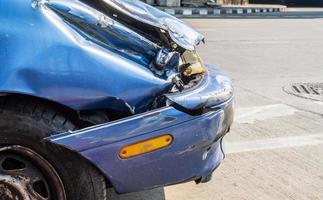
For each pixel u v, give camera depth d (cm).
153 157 269
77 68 258
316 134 529
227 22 1672
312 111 618
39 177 263
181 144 275
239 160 447
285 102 656
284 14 2175
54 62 255
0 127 253
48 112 259
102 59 264
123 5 312
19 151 257
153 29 301
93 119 267
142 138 264
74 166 260
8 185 262
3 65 248
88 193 265
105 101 265
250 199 374
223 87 310
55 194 265
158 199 361
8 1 258
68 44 259
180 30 328
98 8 298
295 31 1488
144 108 273
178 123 271
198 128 278
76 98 259
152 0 1978
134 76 270
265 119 575
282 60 975
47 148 256
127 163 265
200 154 286
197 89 292
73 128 260
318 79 813
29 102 258
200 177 294
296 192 390
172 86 281
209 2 2130
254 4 2606
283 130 537
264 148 480
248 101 653
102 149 259
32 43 253
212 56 981
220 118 291
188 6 2072
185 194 373
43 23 258
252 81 776
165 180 278
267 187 396
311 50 1121
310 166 442
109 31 282
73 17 275
